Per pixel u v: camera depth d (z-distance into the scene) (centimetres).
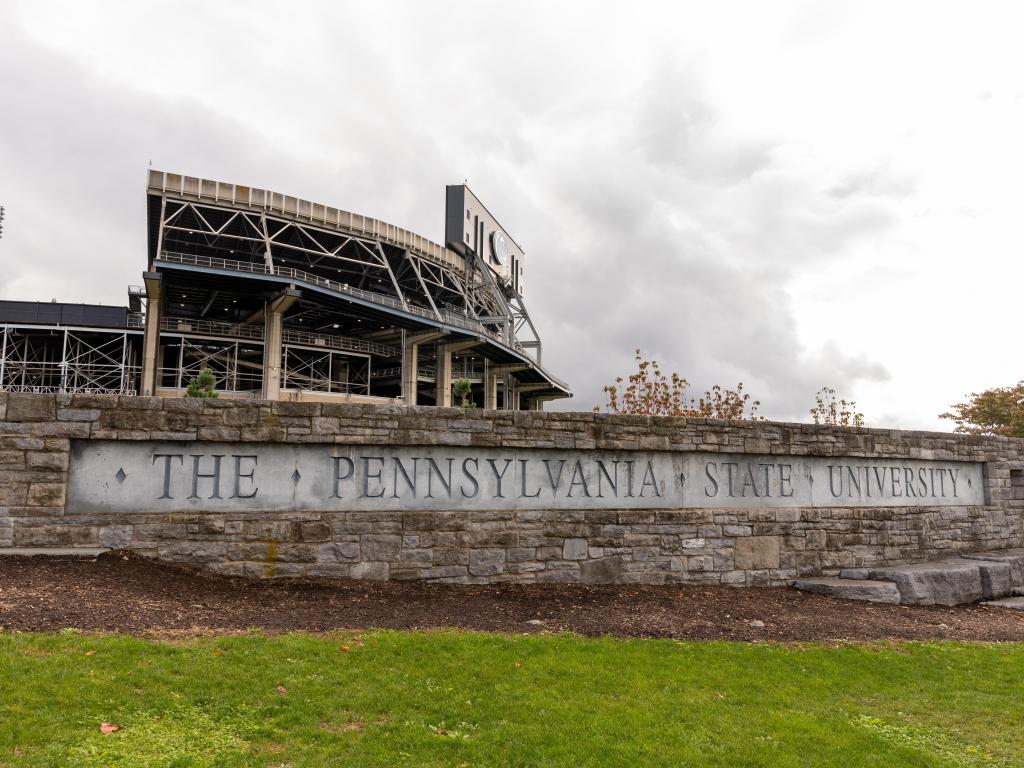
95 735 512
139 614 805
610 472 1274
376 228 7775
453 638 837
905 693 784
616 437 1273
